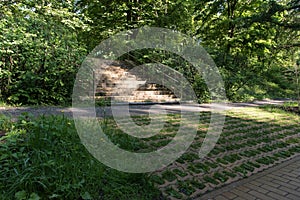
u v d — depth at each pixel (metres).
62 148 2.41
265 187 2.24
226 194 2.09
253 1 10.45
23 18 5.65
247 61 10.70
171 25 10.09
